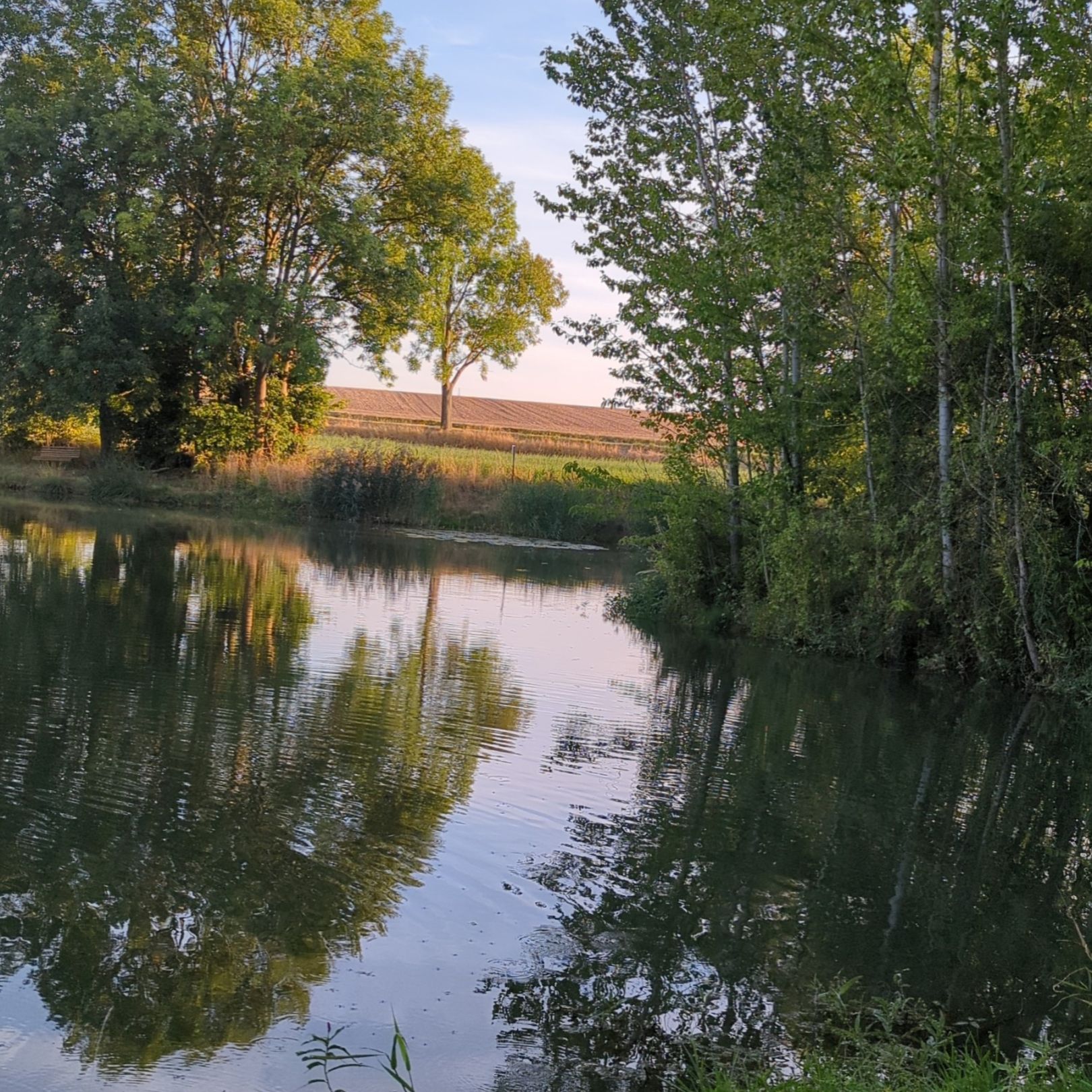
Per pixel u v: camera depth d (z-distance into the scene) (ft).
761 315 59.21
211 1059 14.43
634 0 62.08
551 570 86.48
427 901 19.98
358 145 122.52
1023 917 21.84
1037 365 52.37
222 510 116.67
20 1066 13.92
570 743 32.45
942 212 50.72
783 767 31.86
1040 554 50.08
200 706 32.63
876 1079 13.93
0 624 43.09
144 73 119.14
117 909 18.60
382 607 57.36
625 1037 15.87
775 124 52.24
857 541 55.98
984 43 46.37
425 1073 14.47
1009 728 40.88
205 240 125.90
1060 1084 13.00
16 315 118.93
